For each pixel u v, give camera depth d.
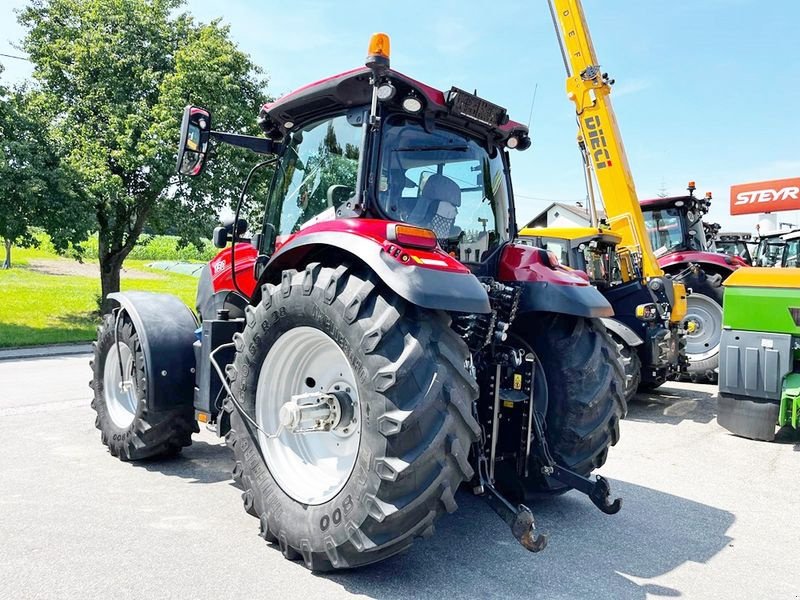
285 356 2.98
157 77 16.17
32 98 15.16
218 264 4.35
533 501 3.70
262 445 2.97
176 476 3.93
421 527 2.43
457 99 3.06
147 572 2.59
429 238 2.63
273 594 2.44
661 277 6.80
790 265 7.70
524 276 3.38
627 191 6.68
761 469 4.51
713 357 8.25
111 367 4.49
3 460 4.20
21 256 31.83
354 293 2.54
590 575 2.71
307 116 3.41
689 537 3.20
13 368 9.50
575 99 6.79
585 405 3.28
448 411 2.43
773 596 2.57
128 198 15.18
